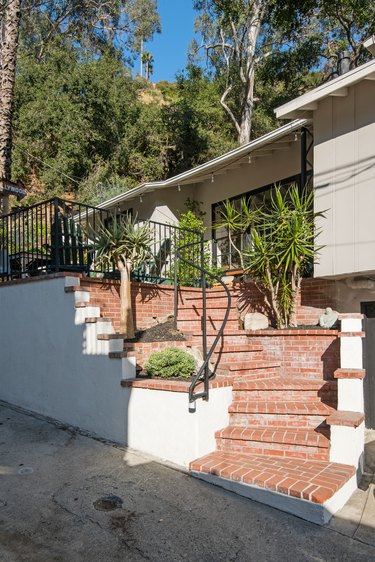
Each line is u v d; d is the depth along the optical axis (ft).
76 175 63.10
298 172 28.94
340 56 24.66
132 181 64.69
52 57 65.00
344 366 15.19
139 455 14.53
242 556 9.48
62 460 13.98
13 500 11.41
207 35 75.36
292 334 18.72
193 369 16.31
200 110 69.36
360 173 20.02
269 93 74.02
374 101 19.58
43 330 18.94
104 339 16.19
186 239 29.14
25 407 19.63
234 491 12.24
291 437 13.76
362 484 13.32
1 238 24.31
